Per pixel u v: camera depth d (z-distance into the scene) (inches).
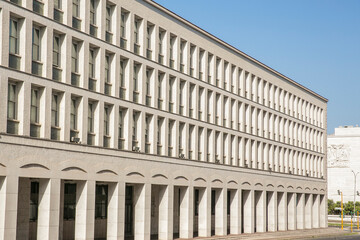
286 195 2960.1
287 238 2308.1
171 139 1996.8
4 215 1278.3
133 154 1763.0
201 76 2201.0
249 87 2593.5
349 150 6318.9
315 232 3117.6
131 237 2010.3
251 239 2194.9
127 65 1755.7
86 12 1576.0
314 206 3425.2
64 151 1475.1
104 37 1647.4
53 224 1422.2
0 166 1273.4
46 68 1418.6
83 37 1560.0
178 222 2369.6
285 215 2930.6
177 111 2010.3
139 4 1811.0
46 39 1419.8
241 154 2488.9
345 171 6304.1
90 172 1569.9
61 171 1456.7
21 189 1504.7
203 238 2086.6
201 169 2151.8
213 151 2247.8
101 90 1630.2
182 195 2076.8
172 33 1995.6
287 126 3034.0
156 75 1899.6
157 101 1904.5
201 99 2193.7
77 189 1568.7
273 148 2834.6
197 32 2158.0
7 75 1301.7
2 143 1280.8
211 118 2251.5
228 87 2396.7
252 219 2554.1
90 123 1612.9
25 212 1518.2
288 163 3031.5
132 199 2071.9
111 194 1696.6
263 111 2743.6
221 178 2295.8
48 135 1422.2
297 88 3203.7
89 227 1561.3
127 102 1744.6
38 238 1417.3
